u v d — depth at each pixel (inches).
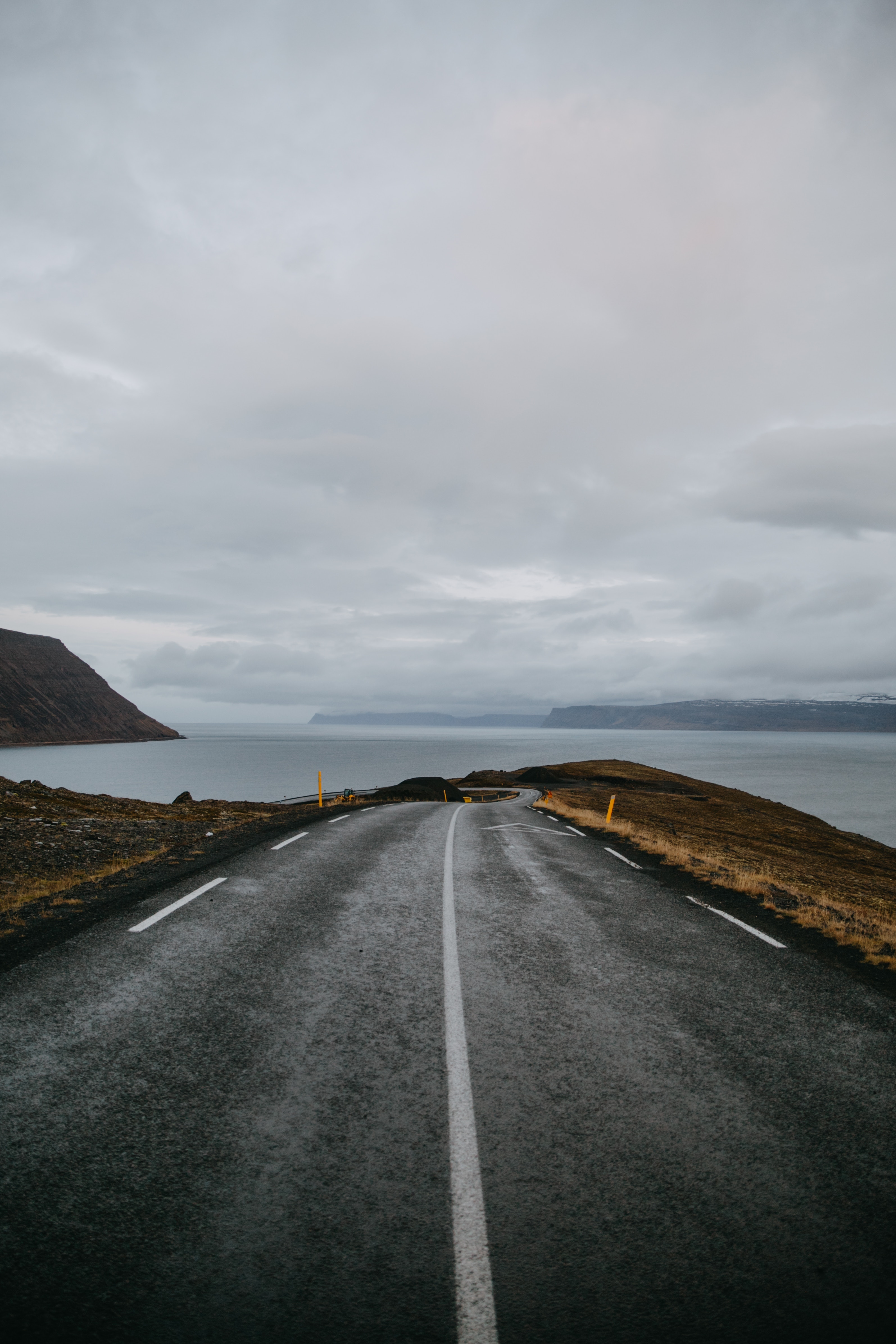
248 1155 111.1
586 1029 169.6
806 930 292.7
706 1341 78.8
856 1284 88.1
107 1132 115.8
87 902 283.7
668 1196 104.4
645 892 359.9
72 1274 85.7
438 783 2041.1
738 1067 151.3
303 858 416.8
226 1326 79.0
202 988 187.6
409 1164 110.2
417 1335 78.5
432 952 230.2
